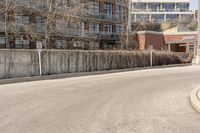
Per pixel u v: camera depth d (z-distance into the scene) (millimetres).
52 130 6449
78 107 9164
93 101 10312
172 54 38719
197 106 8469
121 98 10969
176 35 55625
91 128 6594
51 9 29328
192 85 15203
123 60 30266
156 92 12586
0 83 17188
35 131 6379
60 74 22172
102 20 51000
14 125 6914
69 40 37844
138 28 57750
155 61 35281
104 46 51000
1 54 18797
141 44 52344
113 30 53375
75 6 34219
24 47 36688
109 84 16094
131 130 6418
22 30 29312
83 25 44500
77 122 7176
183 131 6332
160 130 6410
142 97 11156
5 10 26266
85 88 14305
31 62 20844
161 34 56031
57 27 30594
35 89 14023
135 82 17062
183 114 8016
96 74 24734
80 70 25141
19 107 9227
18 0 28438
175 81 17406
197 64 39062
